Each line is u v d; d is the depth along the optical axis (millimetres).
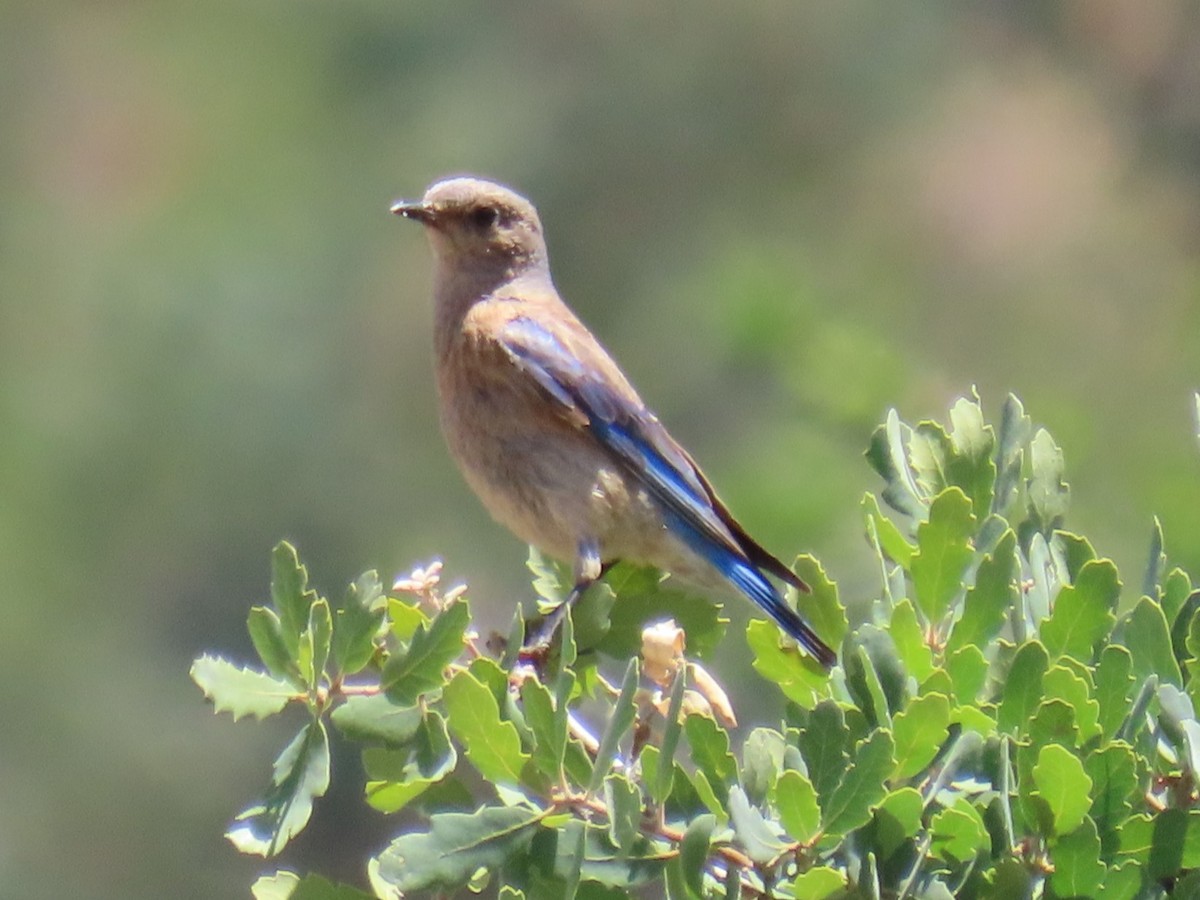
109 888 15602
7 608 15664
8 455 15930
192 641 16109
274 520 16078
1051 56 17344
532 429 8867
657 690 5820
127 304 16453
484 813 5047
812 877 4715
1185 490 12648
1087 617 5398
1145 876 4922
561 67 16750
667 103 16609
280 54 17109
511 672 5719
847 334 13867
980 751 5020
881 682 5246
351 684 5848
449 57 16781
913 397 13711
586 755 5105
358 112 16891
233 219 16562
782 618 6449
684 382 15484
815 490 12922
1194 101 17125
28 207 16906
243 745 16109
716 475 14195
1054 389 14914
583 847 4926
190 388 16219
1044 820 4863
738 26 16734
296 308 16375
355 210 16594
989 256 16703
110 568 16047
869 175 16859
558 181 16469
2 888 15289
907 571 5977
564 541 8891
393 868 5000
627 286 16203
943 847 4973
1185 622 5570
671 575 8906
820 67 16812
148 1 17625
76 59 17516
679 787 5211
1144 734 5195
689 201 16531
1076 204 16922
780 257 15359
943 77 17094
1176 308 16312
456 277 9242
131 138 17156
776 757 5172
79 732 15742
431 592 6117
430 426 16312
